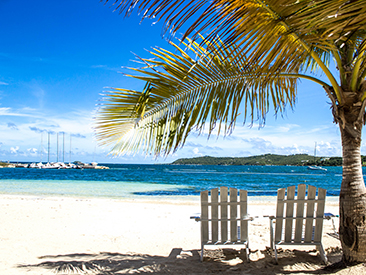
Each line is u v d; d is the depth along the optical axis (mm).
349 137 2756
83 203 9781
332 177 44250
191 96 3131
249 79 3078
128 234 5184
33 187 19484
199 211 8250
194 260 3604
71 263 3426
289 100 3469
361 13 1342
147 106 3256
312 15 1545
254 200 13203
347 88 2693
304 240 3369
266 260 3461
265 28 1917
